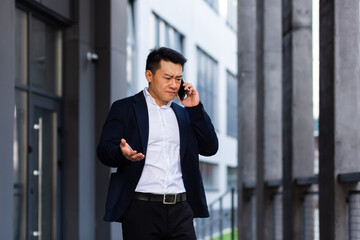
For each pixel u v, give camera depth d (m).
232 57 23.34
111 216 2.56
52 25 7.47
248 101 9.55
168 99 2.59
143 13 11.84
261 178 8.12
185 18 16.28
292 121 6.82
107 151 2.52
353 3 5.41
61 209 7.51
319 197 5.72
